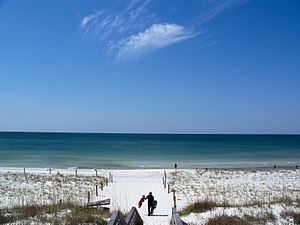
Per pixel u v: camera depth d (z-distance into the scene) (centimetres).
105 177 3547
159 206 2014
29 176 3409
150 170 4306
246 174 3844
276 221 1186
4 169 4322
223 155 6950
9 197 2172
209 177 3591
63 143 11394
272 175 3762
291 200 1602
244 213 1304
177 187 2855
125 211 1631
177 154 7194
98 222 1109
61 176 3475
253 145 11100
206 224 1185
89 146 9881
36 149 8375
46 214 1211
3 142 11638
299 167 4925
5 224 1016
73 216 1143
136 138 18000
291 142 13512
